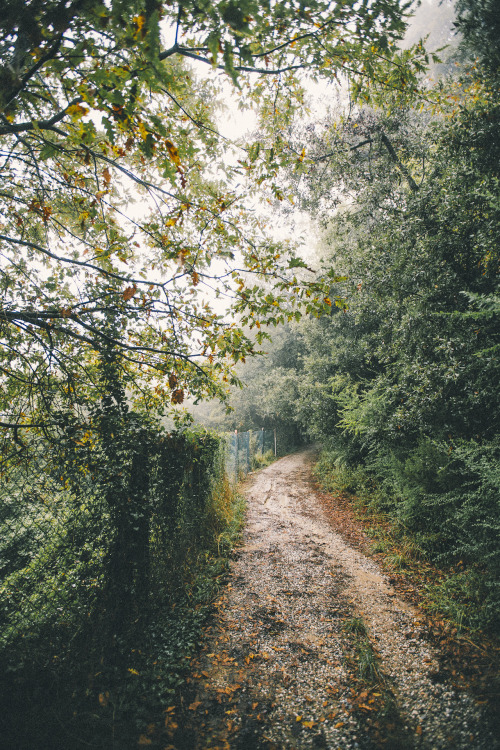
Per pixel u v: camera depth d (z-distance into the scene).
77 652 2.67
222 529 5.91
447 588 3.81
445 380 5.10
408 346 6.08
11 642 2.39
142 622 3.32
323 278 3.23
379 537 5.58
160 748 2.21
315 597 4.01
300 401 13.41
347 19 2.70
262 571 4.69
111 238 3.47
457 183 5.28
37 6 1.67
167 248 3.46
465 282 5.45
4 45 1.89
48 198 3.86
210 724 2.41
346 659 3.00
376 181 8.02
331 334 12.62
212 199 3.82
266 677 2.83
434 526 5.03
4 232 4.18
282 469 14.29
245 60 1.84
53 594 2.71
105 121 1.98
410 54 3.52
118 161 4.05
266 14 2.33
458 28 5.10
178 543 4.34
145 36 1.64
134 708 2.46
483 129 5.19
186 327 4.07
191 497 5.10
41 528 2.76
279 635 3.36
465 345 4.98
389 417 6.68
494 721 2.23
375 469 7.71
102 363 3.66
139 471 3.53
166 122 3.49
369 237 7.56
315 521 6.86
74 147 3.54
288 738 2.31
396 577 4.34
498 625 3.14
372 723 2.37
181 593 3.97
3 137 3.64
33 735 2.13
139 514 3.28
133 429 3.46
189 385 4.23
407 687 2.64
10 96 1.97
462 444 4.54
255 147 3.59
